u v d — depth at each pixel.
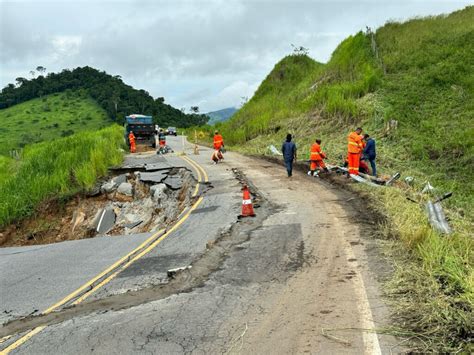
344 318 4.86
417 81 25.17
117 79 168.00
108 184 19.97
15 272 8.57
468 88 22.77
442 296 4.98
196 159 24.98
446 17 36.34
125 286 6.72
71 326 5.41
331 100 27.03
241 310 5.36
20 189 20.59
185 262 7.61
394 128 20.16
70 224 18.70
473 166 15.76
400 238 7.40
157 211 17.30
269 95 46.91
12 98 163.38
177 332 4.93
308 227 9.02
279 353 4.25
